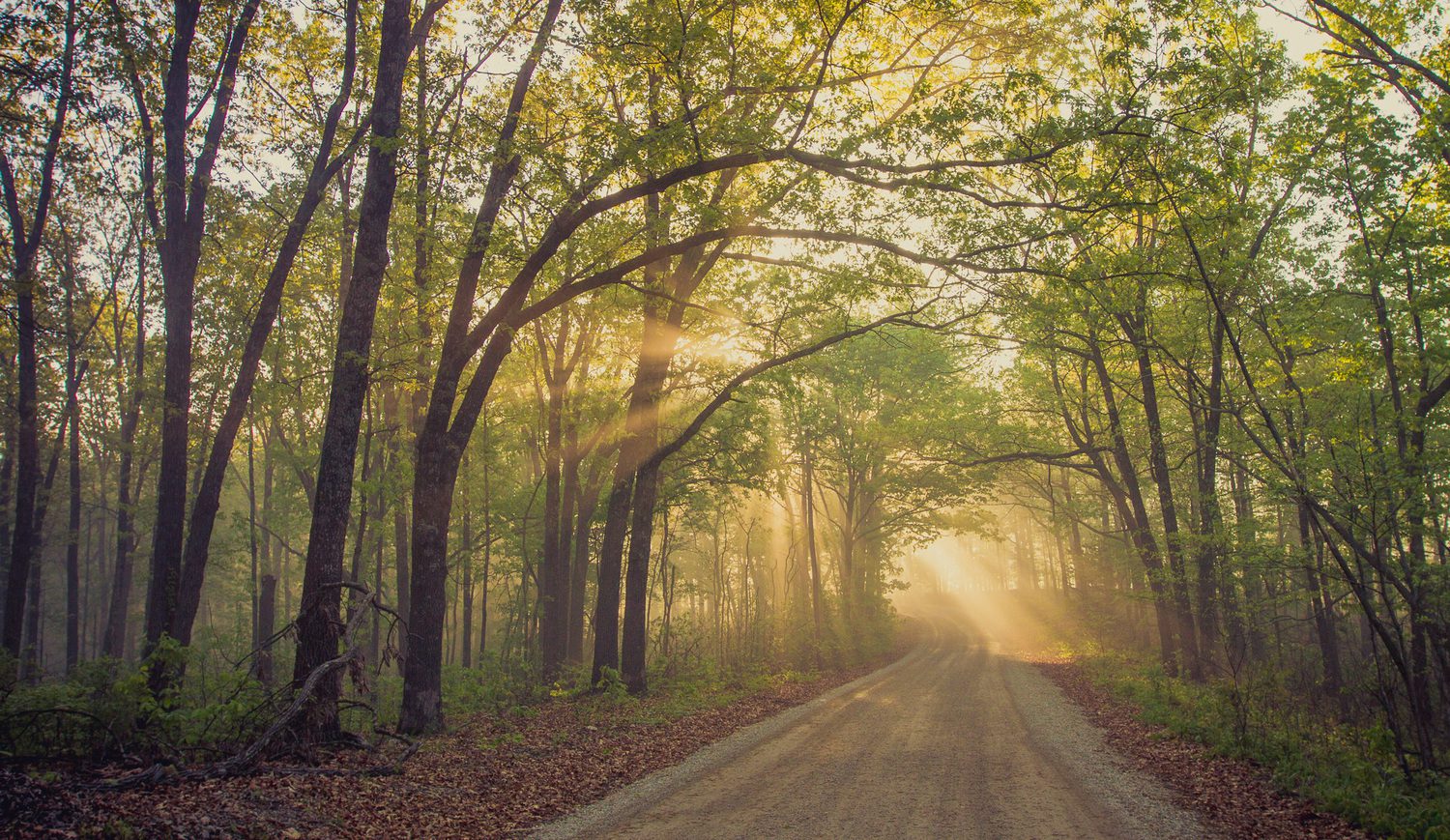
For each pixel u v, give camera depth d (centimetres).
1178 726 1359
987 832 776
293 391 1973
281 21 1880
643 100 1489
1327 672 1773
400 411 2627
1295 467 1260
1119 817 838
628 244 1605
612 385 2714
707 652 3189
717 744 1330
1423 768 974
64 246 2609
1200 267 1272
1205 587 2092
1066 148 1398
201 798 787
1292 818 845
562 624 2472
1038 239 1448
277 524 3391
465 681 1784
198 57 1766
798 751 1239
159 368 2681
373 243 1330
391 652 1266
